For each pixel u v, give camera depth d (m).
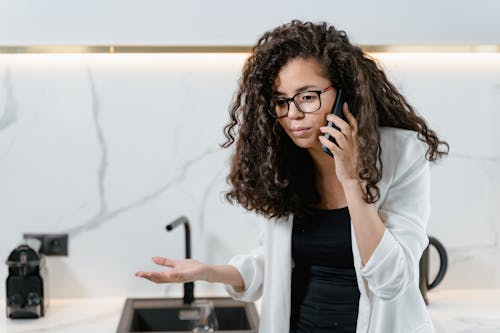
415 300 1.57
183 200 2.37
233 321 2.31
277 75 1.45
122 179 2.35
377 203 1.51
